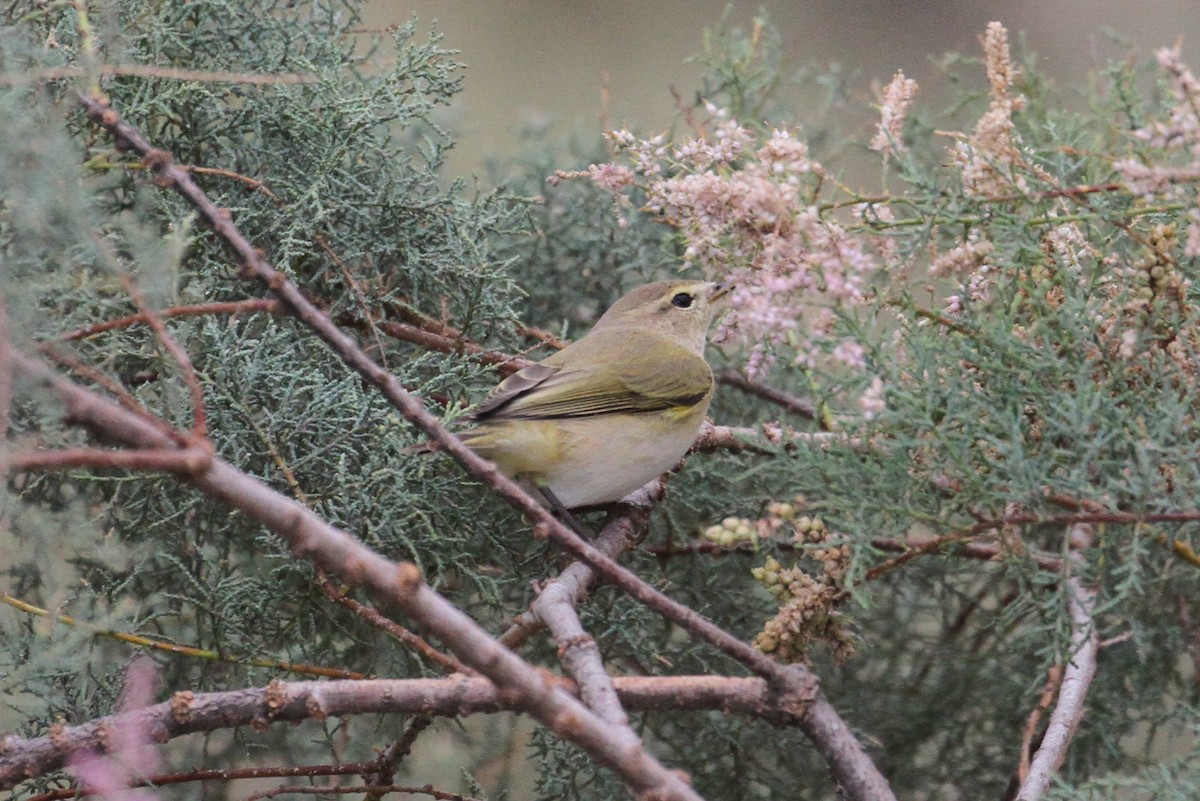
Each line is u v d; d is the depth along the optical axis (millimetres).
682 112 11477
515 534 9961
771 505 7633
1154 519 6898
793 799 10516
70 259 6840
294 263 9781
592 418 9758
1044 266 7789
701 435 10469
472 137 14789
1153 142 6668
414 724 8195
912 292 8742
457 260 9898
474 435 9289
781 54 12867
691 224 8211
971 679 10930
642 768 5660
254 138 9727
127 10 8992
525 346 11562
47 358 6445
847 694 11031
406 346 10445
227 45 9688
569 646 6938
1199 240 6754
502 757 10773
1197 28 14312
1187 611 9984
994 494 7035
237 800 10008
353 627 9680
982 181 7758
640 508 10211
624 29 15633
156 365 8000
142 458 5141
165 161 6578
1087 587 8594
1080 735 10023
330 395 8711
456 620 5645
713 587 10719
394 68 10078
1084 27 14602
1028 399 7379
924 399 7332
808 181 8742
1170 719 9883
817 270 7344
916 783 11023
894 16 15188
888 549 9141
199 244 9336
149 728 6832
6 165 5949
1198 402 7461
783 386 11836
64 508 9234
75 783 7586
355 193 9773
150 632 9367
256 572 9391
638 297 11047
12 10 9000
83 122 8852
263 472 8828
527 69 15367
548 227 12062
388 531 8641
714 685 6953
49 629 7496
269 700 6805
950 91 13164
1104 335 7512
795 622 7633
